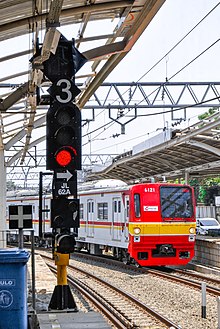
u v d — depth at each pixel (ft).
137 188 68.08
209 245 75.72
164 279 64.39
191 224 68.23
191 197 68.95
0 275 24.95
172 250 67.87
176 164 104.99
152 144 90.43
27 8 33.22
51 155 32.76
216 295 51.88
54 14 29.94
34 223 118.21
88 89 52.06
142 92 83.51
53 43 33.32
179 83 83.87
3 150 78.95
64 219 33.06
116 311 44.32
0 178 79.77
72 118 32.83
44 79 42.19
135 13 33.09
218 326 36.27
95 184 92.48
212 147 79.61
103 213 83.20
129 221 68.39
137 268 73.10
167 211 67.77
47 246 119.44
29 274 61.41
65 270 36.19
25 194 130.82
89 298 50.03
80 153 32.89
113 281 62.69
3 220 80.48
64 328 28.73
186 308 45.47
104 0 32.40
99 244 86.69
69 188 32.89
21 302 25.08
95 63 45.44
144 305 44.88
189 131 76.28
